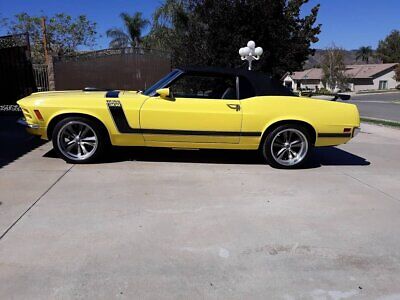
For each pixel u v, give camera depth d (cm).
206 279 293
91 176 535
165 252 330
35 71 1745
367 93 5797
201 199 460
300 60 2239
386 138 1016
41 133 590
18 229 363
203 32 2022
